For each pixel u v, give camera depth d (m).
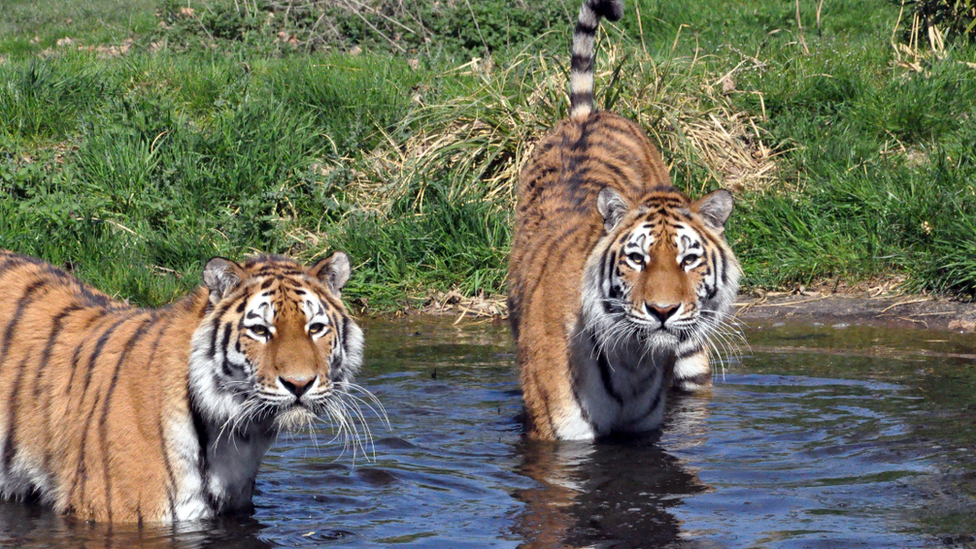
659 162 11.27
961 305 12.49
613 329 7.91
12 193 13.91
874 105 16.53
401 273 13.63
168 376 6.32
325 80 17.52
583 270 8.19
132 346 6.52
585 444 8.20
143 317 6.74
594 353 8.22
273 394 6.11
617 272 7.86
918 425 8.27
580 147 10.38
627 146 10.62
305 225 14.54
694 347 8.53
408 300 13.41
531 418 8.44
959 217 13.16
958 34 19.50
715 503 6.68
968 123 15.45
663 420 8.85
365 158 15.73
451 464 7.65
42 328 6.98
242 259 13.23
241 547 5.99
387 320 12.88
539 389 8.37
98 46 25.34
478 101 15.75
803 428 8.40
